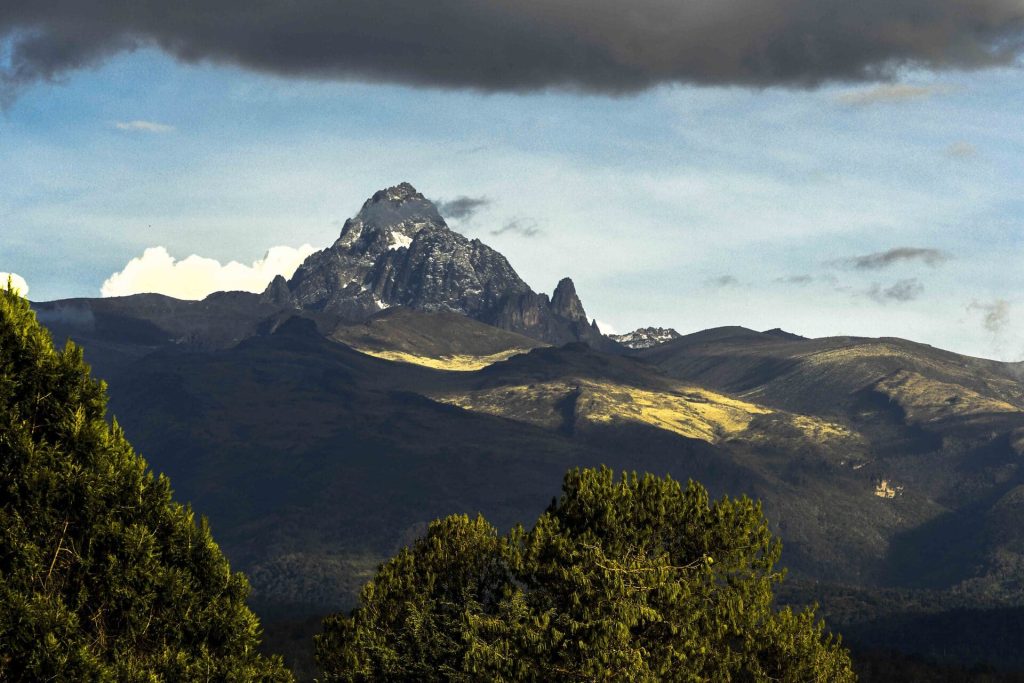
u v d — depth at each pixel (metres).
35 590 91.00
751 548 125.62
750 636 119.44
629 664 109.00
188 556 101.06
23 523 92.25
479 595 123.50
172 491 102.31
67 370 96.94
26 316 96.94
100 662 90.62
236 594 103.81
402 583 124.00
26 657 87.38
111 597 94.56
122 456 98.69
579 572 114.06
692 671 114.50
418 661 113.69
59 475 93.38
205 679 96.69
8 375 93.56
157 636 97.06
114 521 95.88
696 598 119.75
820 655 120.94
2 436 92.06
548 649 110.12
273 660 104.19
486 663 109.50
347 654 117.75
